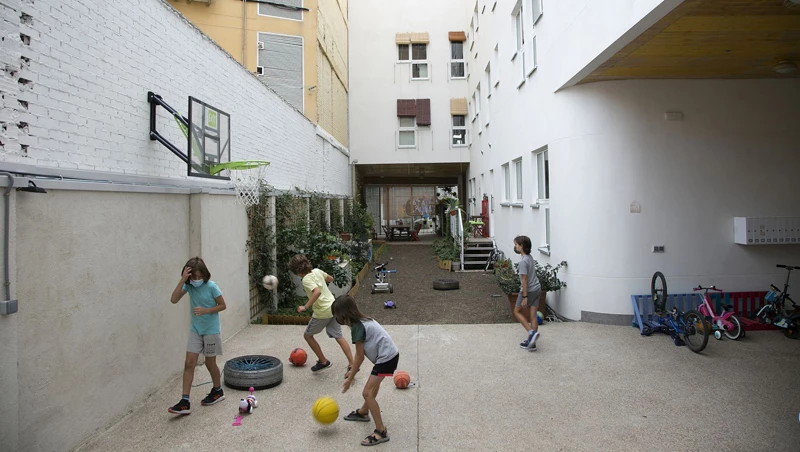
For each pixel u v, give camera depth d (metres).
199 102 6.04
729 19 5.29
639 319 7.26
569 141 8.08
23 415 3.28
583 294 7.92
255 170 8.46
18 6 3.62
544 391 5.08
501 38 14.24
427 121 22.47
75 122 4.27
